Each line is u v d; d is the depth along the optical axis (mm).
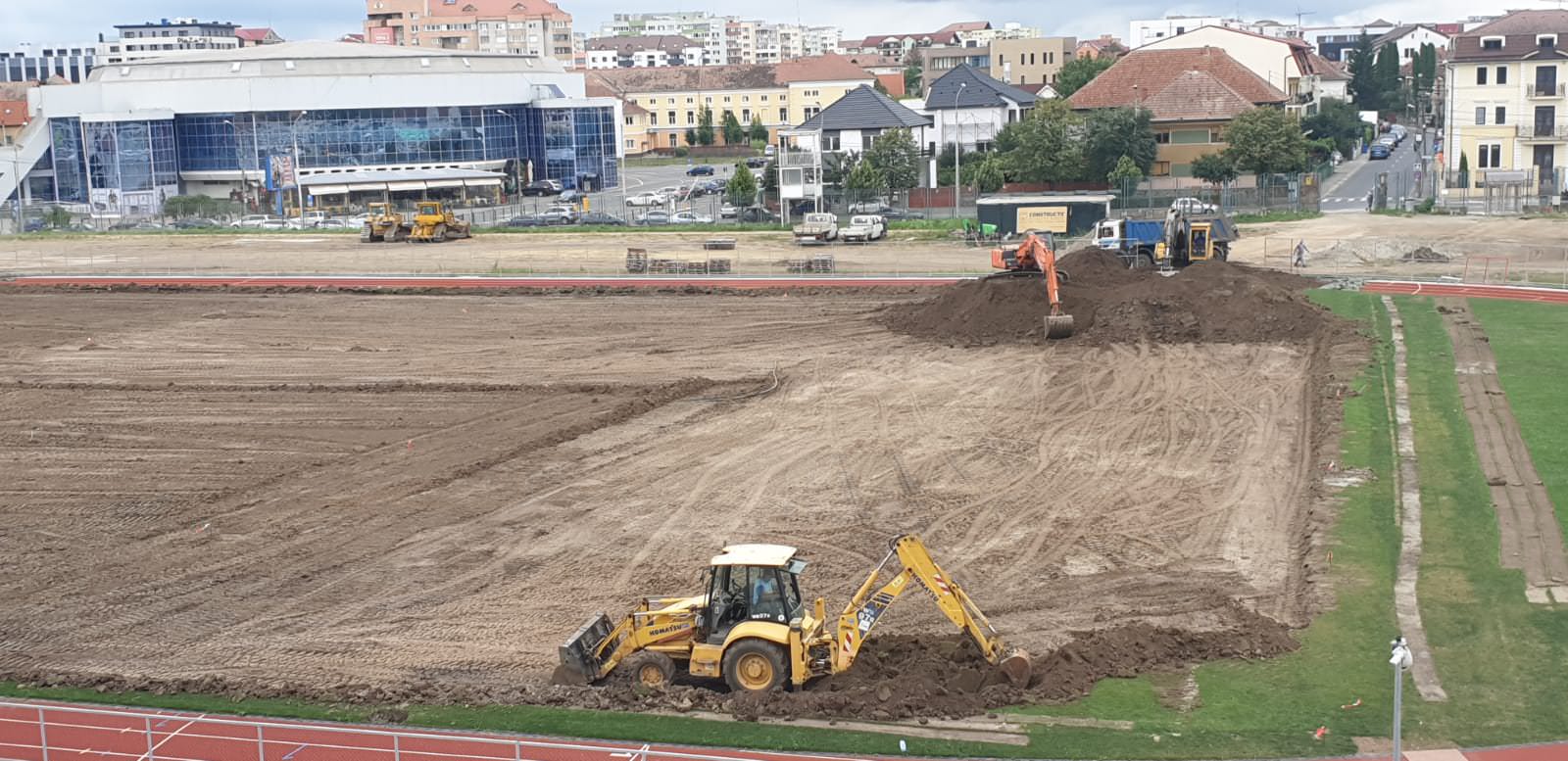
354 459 44031
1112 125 114000
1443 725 23078
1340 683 24969
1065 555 33438
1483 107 106812
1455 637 26875
